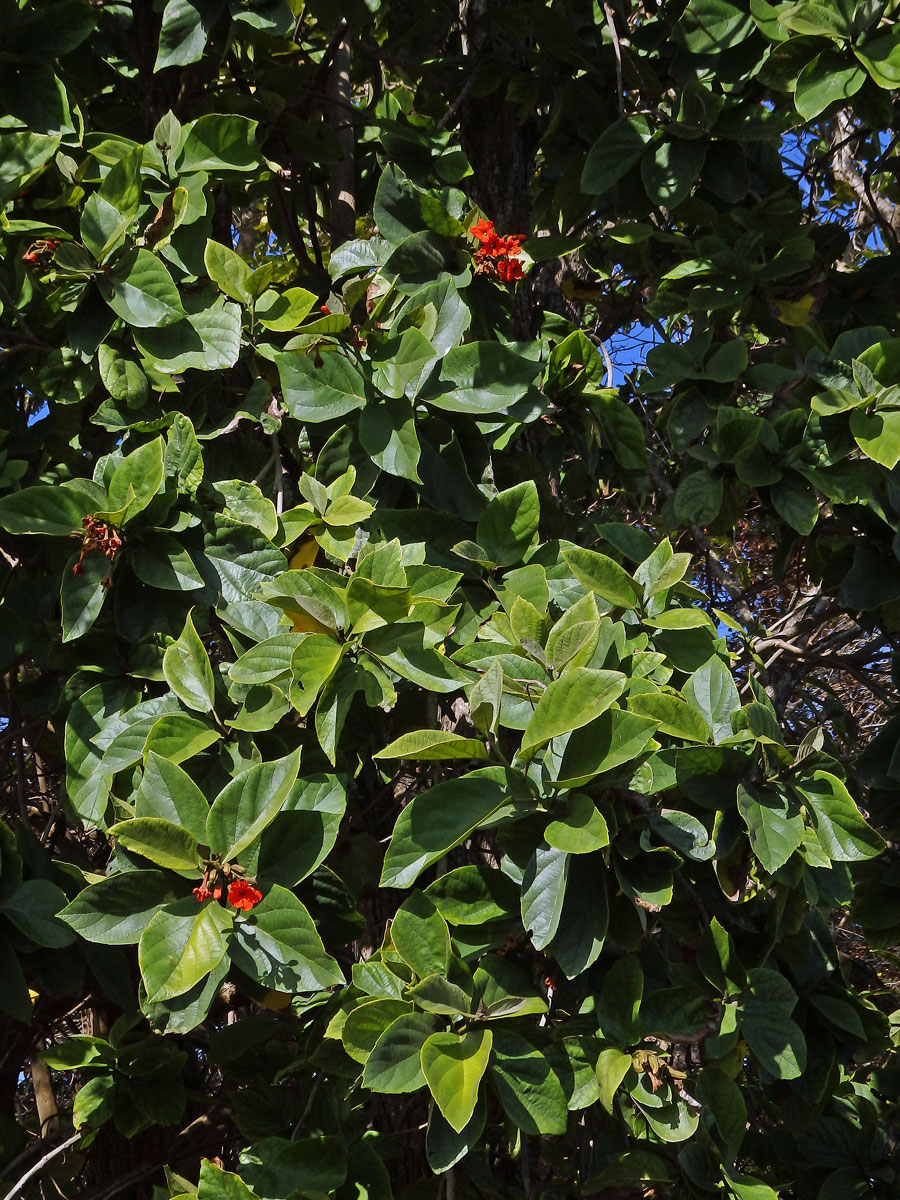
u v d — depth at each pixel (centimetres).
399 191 183
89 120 223
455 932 147
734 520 212
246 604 159
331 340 168
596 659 151
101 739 157
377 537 171
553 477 214
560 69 219
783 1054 147
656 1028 147
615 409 188
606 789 140
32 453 190
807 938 179
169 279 164
